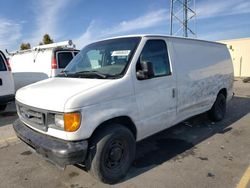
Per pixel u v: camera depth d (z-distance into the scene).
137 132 4.00
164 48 4.60
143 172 3.99
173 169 4.08
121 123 3.91
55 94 3.41
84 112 3.23
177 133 5.84
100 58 4.33
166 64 4.55
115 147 3.63
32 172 4.05
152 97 4.17
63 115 3.16
